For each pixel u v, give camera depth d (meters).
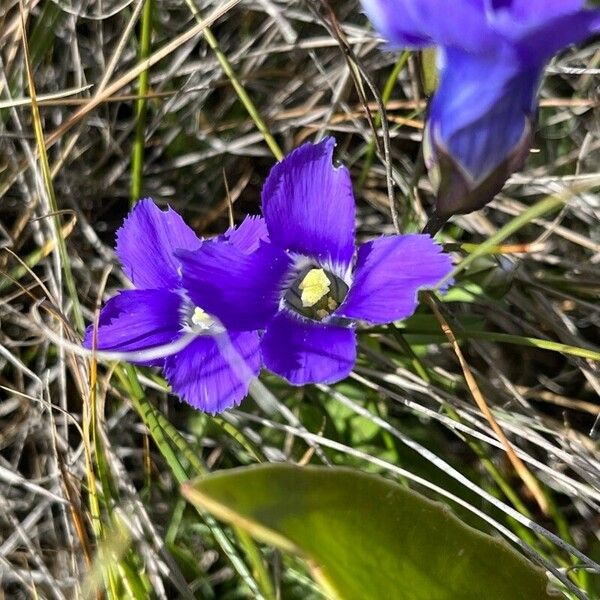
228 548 0.15
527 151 0.11
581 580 0.15
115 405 0.17
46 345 0.18
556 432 0.16
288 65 0.20
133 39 0.20
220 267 0.13
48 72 0.19
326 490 0.11
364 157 0.20
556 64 0.20
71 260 0.18
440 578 0.11
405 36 0.11
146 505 0.17
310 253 0.14
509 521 0.16
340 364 0.12
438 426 0.17
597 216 0.18
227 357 0.13
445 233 0.20
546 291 0.18
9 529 0.17
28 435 0.17
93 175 0.20
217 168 0.20
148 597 0.15
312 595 0.15
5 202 0.19
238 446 0.17
